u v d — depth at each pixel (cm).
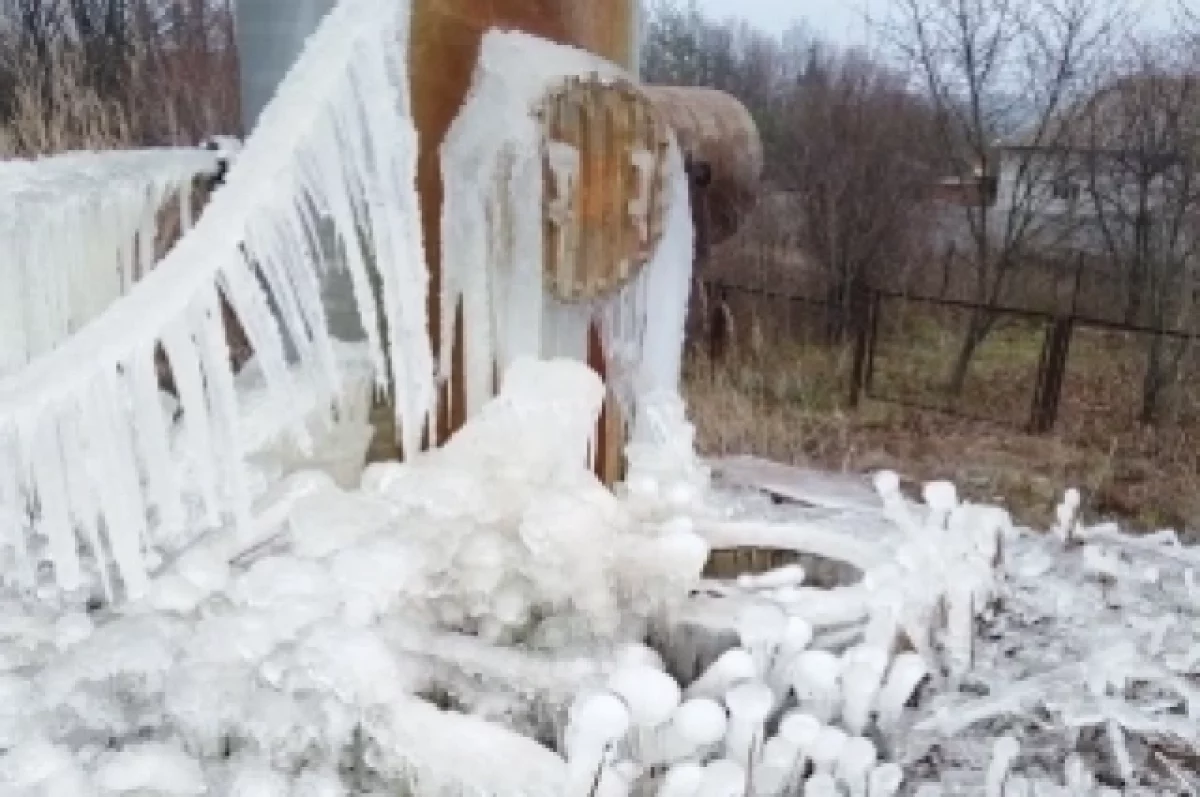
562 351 150
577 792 106
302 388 140
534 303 141
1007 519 218
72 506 106
